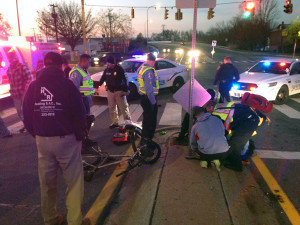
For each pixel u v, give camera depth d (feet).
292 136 17.74
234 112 11.70
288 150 15.24
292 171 12.50
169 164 12.39
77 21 142.92
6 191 11.09
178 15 43.37
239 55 156.66
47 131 7.34
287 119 22.08
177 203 9.41
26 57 30.91
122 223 8.82
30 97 7.51
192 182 10.80
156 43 327.67
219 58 130.21
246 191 10.36
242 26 230.89
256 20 221.05
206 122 11.43
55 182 8.12
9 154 15.06
